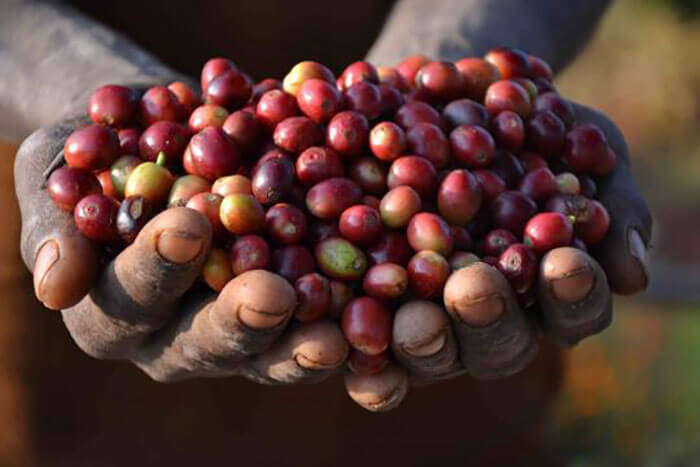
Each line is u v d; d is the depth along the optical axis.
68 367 0.68
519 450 0.72
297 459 0.69
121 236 0.51
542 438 0.73
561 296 0.49
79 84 0.61
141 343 0.52
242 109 0.57
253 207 0.51
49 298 0.50
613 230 0.55
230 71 0.57
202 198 0.52
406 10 0.69
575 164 0.57
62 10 0.66
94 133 0.53
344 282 0.52
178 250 0.47
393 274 0.51
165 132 0.54
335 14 0.70
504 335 0.49
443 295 0.50
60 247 0.50
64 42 0.63
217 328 0.48
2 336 0.67
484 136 0.55
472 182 0.53
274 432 0.69
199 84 0.66
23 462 0.68
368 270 0.51
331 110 0.55
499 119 0.56
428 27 0.67
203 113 0.56
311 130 0.55
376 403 0.51
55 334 0.67
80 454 0.69
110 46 0.64
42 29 0.64
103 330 0.52
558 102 0.59
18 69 0.63
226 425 0.69
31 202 0.53
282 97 0.55
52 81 0.62
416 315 0.49
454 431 0.71
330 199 0.53
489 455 0.72
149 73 0.62
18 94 0.62
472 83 0.59
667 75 1.53
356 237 0.52
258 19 0.69
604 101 1.53
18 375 0.67
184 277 0.48
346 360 0.51
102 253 0.52
